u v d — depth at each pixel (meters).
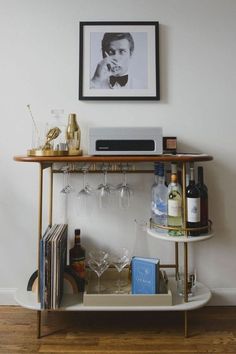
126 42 1.54
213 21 1.55
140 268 1.35
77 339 1.30
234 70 1.55
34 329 1.37
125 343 1.27
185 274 1.32
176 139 1.50
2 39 1.54
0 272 1.58
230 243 1.58
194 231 1.31
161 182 1.42
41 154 1.27
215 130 1.56
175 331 1.36
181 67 1.55
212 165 1.56
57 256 1.25
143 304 1.29
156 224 1.39
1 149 1.56
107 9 1.54
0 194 1.57
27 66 1.55
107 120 1.56
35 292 1.41
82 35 1.54
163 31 1.55
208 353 1.21
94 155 1.25
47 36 1.55
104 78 1.54
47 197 1.57
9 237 1.58
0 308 1.56
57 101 1.55
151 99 1.54
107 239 1.58
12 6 1.54
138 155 1.25
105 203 1.56
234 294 1.58
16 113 1.55
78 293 1.41
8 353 1.21
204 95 1.55
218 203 1.57
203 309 1.55
